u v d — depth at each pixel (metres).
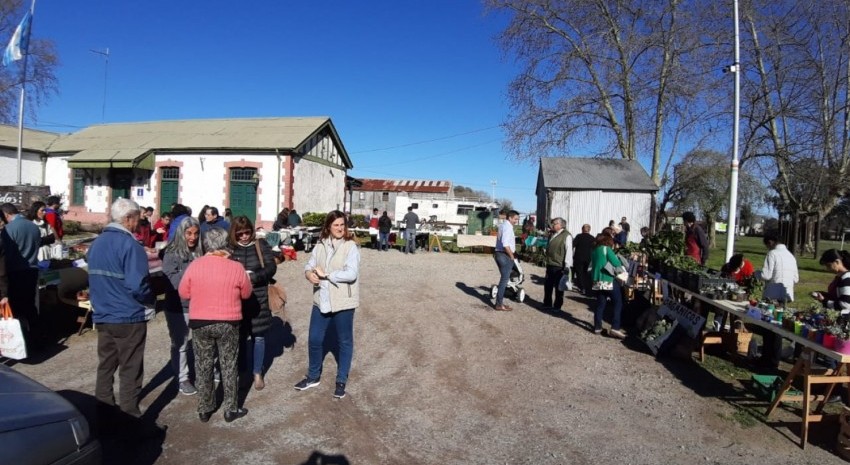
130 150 23.03
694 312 7.02
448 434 4.54
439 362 6.48
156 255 7.29
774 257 7.23
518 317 9.06
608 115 25.61
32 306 6.45
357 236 23.23
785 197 28.23
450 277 13.52
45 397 3.01
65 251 10.06
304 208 23.08
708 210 34.94
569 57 24.72
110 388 4.18
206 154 22.30
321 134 24.75
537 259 17.94
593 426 4.83
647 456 4.30
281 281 11.88
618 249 11.07
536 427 4.76
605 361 6.76
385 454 4.14
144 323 4.20
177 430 4.36
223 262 4.37
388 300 10.13
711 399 5.57
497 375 6.10
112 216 4.11
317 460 3.98
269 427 4.50
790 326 5.16
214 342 4.41
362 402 5.14
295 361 6.26
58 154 25.34
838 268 6.20
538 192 28.03
